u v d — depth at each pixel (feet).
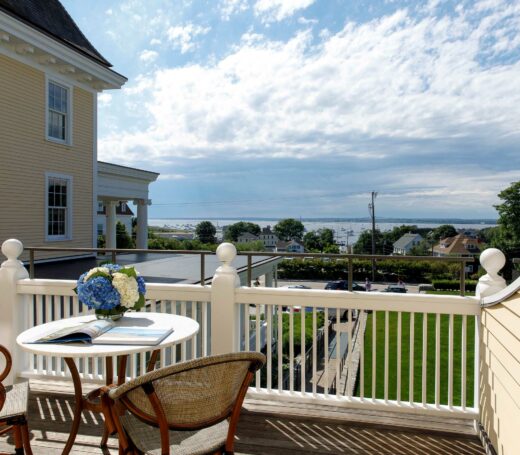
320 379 27.45
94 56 37.35
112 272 7.55
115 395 4.47
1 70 30.53
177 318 8.02
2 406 5.93
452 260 8.75
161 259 42.16
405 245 140.46
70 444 7.34
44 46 31.94
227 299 9.49
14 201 31.71
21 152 32.19
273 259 39.63
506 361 6.61
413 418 8.91
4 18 28.53
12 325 10.73
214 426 5.68
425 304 8.75
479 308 8.42
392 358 30.01
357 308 9.12
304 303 9.35
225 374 4.83
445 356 29.19
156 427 5.03
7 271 10.77
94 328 6.73
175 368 4.43
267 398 9.73
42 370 10.91
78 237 37.91
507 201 100.78
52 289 10.67
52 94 35.19
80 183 38.11
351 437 8.23
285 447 7.88
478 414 8.50
